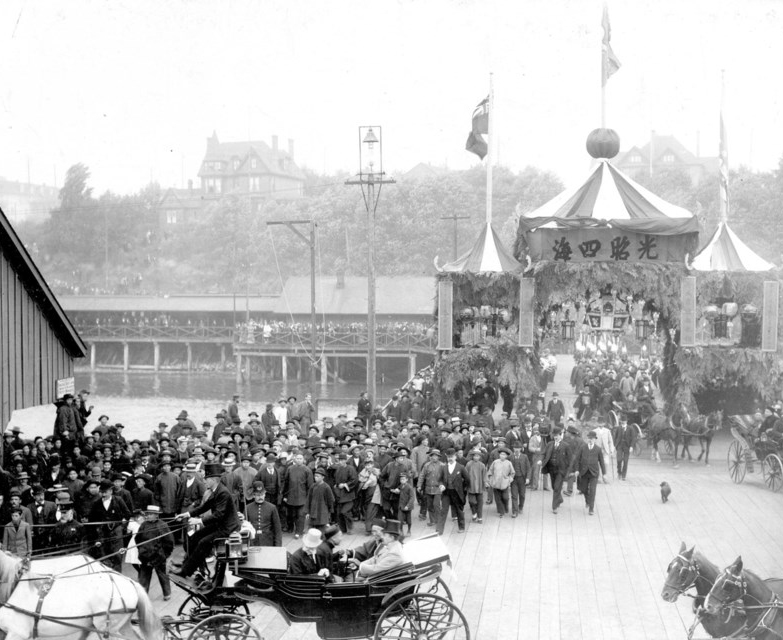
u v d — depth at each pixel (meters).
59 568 11.48
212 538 12.48
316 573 12.11
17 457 18.83
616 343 58.28
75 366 86.50
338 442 21.80
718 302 30.97
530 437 24.27
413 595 11.88
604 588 15.35
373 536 13.19
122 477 16.84
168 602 14.97
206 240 110.44
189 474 17.22
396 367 76.31
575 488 24.12
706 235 46.34
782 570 15.88
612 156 32.91
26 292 23.41
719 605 10.84
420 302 75.50
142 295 89.62
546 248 30.44
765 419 24.00
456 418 23.69
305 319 76.38
